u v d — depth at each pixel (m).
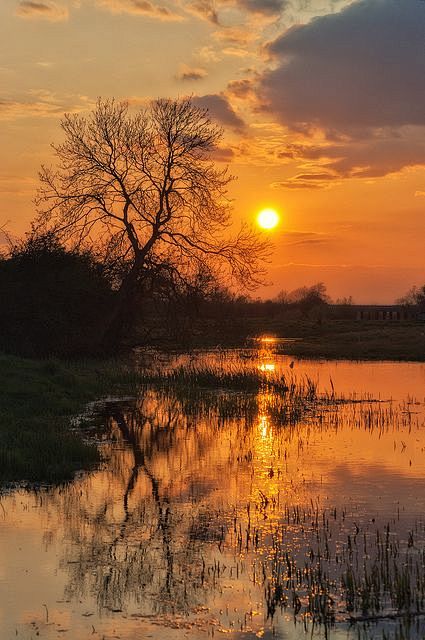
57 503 11.83
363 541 10.07
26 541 10.01
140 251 37.25
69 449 14.90
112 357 37.06
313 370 36.56
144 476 13.68
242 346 47.31
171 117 37.62
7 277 35.56
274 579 8.74
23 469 13.52
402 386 29.38
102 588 8.50
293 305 113.50
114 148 37.66
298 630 7.48
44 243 36.66
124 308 37.47
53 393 22.34
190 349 43.56
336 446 16.80
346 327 79.12
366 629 7.48
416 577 8.70
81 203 37.78
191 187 37.72
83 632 7.42
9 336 34.62
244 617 7.77
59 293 35.47
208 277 37.41
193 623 7.64
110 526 10.70
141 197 37.31
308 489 12.81
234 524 10.84
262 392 27.39
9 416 17.78
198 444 16.98
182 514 11.30
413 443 17.16
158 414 21.53
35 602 8.12
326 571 8.97
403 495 12.38
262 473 13.98
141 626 7.56
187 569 9.07
